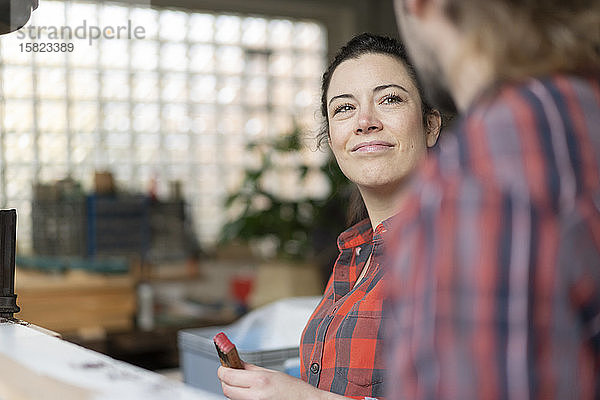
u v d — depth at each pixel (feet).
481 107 1.92
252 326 5.87
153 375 2.42
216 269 14.80
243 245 15.72
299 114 17.61
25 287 9.91
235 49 16.93
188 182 16.38
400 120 3.86
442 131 4.00
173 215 12.83
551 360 1.73
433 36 2.05
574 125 1.83
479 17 1.94
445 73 2.09
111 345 10.09
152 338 10.36
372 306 3.60
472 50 1.96
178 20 16.11
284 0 17.13
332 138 4.07
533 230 1.73
